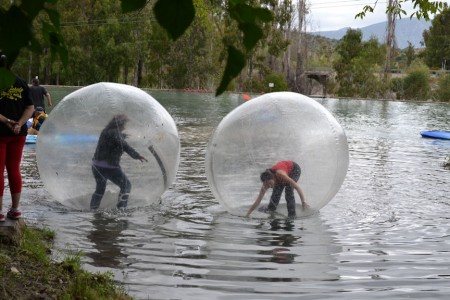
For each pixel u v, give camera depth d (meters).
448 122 21.95
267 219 5.93
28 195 6.64
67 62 1.88
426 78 44.22
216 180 6.00
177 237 5.26
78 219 5.74
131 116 6.09
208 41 46.28
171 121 6.45
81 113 6.09
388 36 51.00
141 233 5.36
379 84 45.22
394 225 5.91
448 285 4.23
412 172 9.34
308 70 50.88
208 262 4.59
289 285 4.14
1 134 4.81
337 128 6.09
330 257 4.81
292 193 5.87
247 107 6.05
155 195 6.29
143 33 44.56
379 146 13.09
